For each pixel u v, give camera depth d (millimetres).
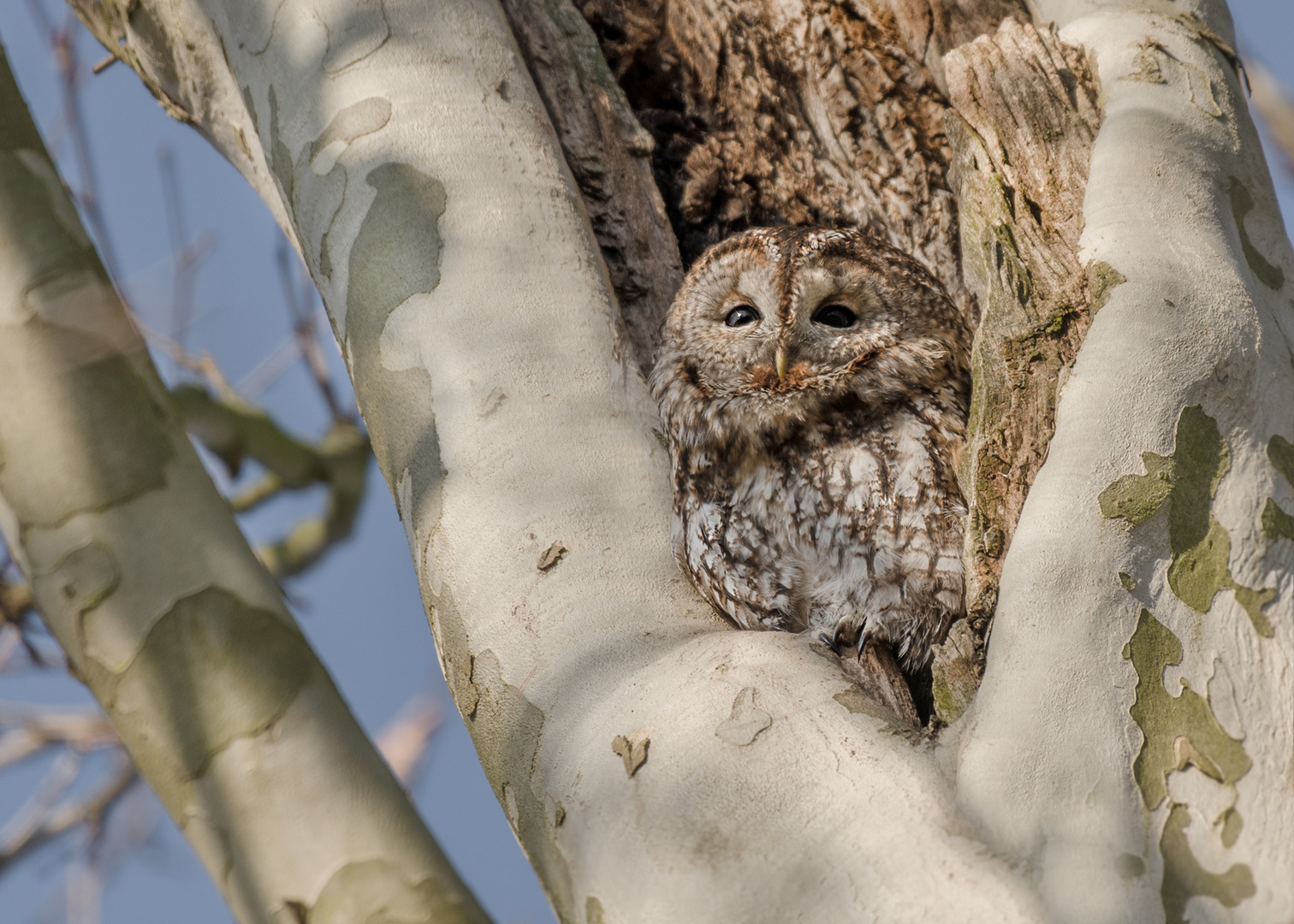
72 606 14703
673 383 14945
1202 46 14766
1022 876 14492
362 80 14789
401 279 14734
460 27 14820
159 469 14727
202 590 14703
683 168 15008
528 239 14758
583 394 14719
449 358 14711
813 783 14531
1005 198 14758
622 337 14766
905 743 14547
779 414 14875
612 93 14961
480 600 14648
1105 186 14680
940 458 14844
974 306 14938
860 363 14883
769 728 14555
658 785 14547
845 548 14836
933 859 14500
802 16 15008
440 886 14656
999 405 14703
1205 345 14609
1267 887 14500
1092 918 14484
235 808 14672
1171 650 14555
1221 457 14594
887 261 14914
